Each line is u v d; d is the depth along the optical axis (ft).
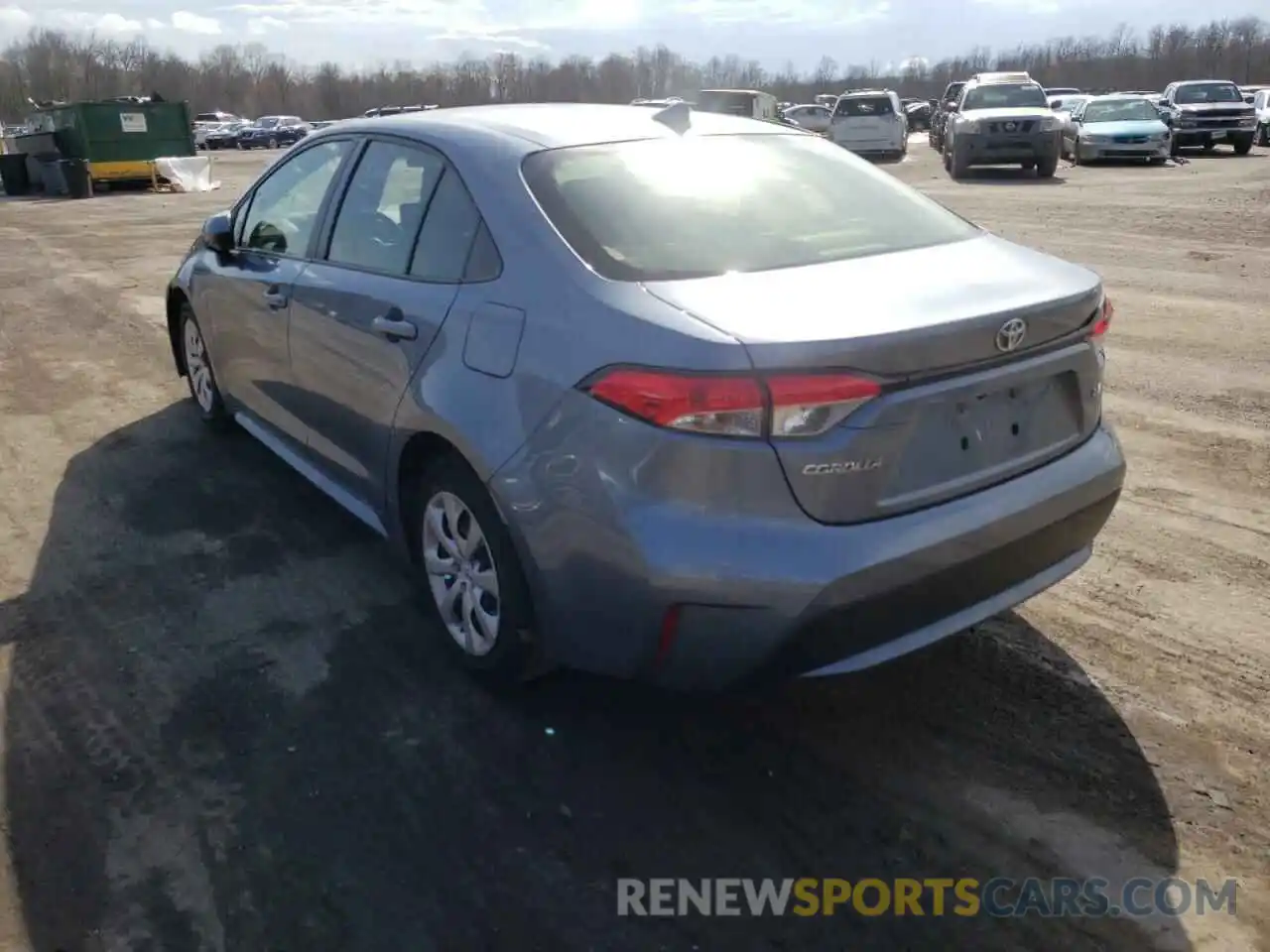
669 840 8.69
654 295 8.64
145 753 9.78
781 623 8.07
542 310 9.05
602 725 10.15
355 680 10.87
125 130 79.82
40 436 18.48
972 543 8.64
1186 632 11.57
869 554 8.09
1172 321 25.53
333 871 8.36
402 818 8.93
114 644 11.61
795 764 9.59
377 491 11.75
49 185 81.25
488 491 9.39
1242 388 20.10
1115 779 9.27
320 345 12.32
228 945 7.66
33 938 7.72
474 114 11.98
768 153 11.62
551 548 8.86
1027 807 8.98
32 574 13.24
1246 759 9.50
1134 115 73.61
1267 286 29.48
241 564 13.44
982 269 9.66
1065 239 38.63
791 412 7.82
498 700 10.53
